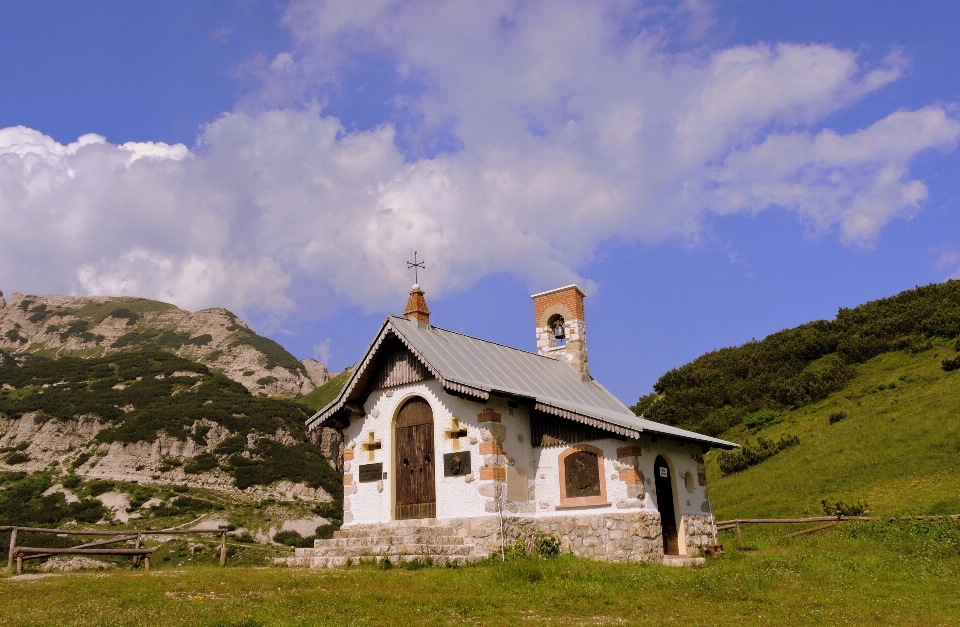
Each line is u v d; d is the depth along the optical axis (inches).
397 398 956.6
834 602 546.9
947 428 1360.7
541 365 1114.1
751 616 497.4
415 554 793.6
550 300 1230.9
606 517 848.3
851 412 1764.3
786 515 1261.1
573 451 893.8
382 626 457.7
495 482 848.9
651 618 489.7
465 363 945.5
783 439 1728.6
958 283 2311.8
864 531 948.6
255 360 7007.9
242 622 457.1
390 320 944.9
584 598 557.3
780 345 2413.9
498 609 519.8
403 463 935.7
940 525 891.4
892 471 1288.1
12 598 546.9
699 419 2204.7
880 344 2123.5
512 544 841.5
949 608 523.2
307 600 540.1
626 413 1120.8
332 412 975.6
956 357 1768.0
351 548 841.5
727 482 1638.8
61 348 7214.6
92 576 688.4
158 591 588.7
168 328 7859.3
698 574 668.7
